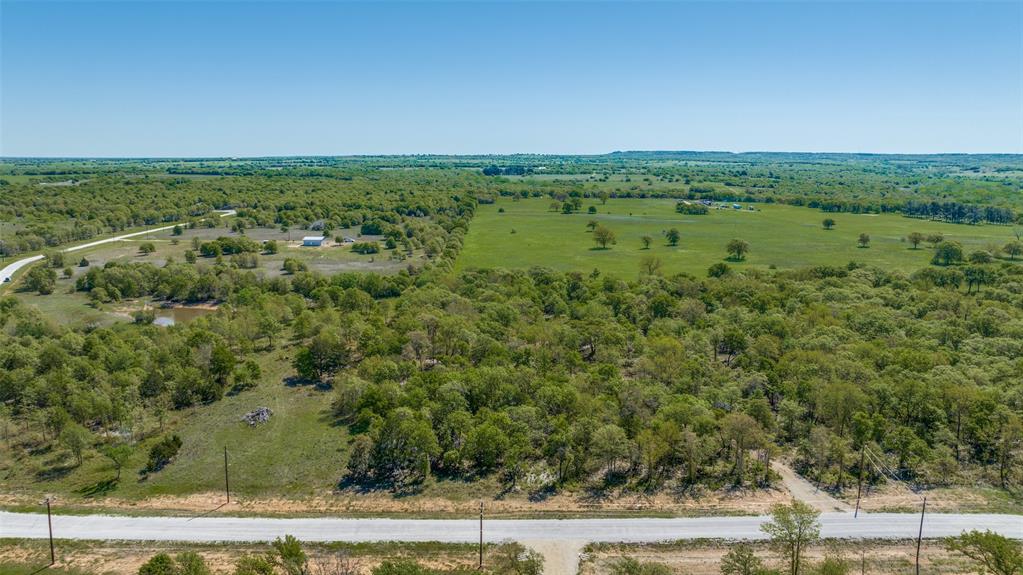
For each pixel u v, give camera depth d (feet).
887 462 323.78
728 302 587.68
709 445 309.01
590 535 268.00
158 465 325.01
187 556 231.50
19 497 294.46
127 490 302.04
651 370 408.05
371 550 257.55
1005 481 309.63
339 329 499.51
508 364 414.62
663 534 269.03
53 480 309.83
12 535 265.54
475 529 271.49
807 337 460.55
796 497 296.92
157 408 380.58
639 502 292.81
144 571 219.41
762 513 284.00
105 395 362.74
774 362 423.64
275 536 265.54
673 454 321.93
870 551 259.60
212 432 362.12
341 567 246.47
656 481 308.60
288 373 452.35
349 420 377.50
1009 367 400.06
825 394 353.72
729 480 309.01
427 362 461.78
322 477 313.94
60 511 283.59
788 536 243.19
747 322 502.38
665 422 326.85
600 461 322.96
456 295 590.14
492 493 299.58
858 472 316.60
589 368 427.33
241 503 291.58
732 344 459.73
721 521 277.85
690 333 472.44
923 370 396.16
